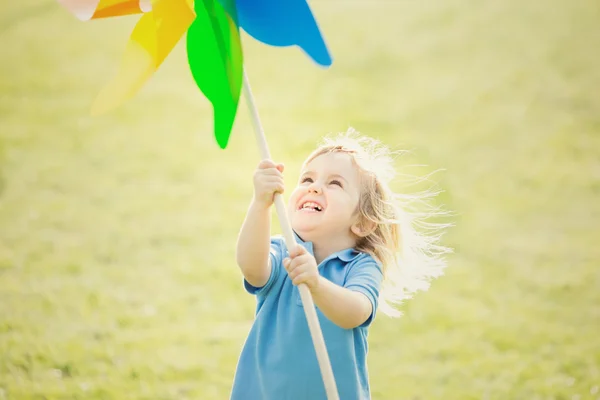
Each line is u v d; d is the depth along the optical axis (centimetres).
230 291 777
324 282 344
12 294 746
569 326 712
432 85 1420
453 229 927
